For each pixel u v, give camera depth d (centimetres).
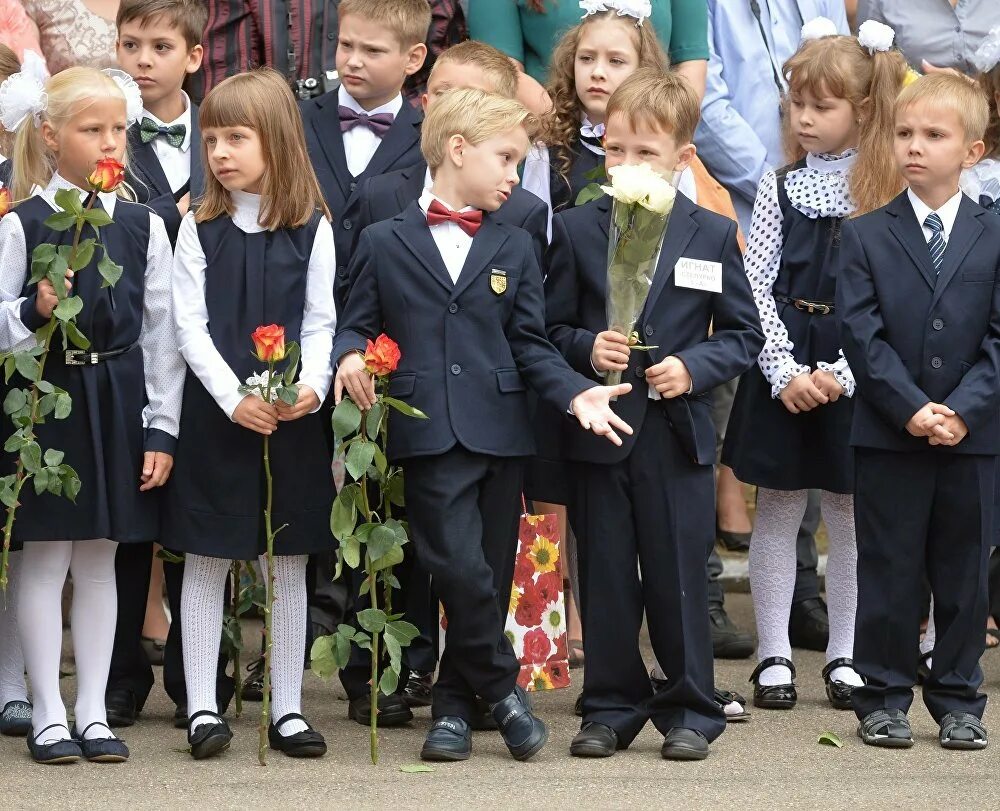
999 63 877
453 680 690
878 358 711
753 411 827
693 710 687
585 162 859
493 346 682
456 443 667
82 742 679
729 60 1036
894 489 717
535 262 701
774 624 813
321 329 697
